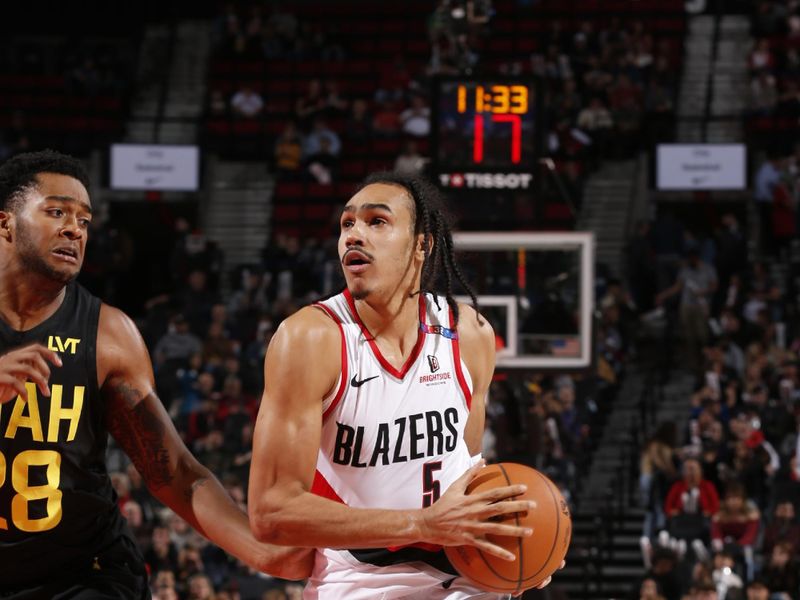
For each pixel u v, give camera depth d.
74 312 5.07
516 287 14.82
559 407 20.33
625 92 30.72
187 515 5.30
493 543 4.80
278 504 4.80
